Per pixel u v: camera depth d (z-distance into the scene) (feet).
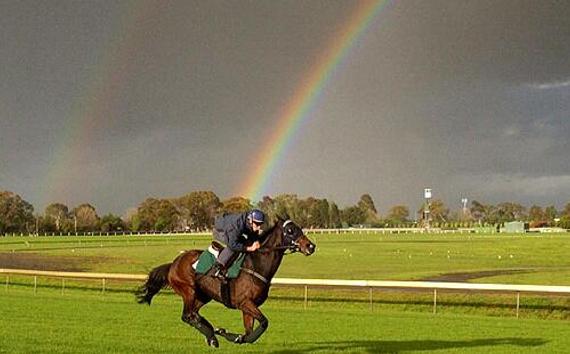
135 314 73.61
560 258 202.08
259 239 46.11
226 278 45.29
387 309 85.92
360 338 58.34
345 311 80.18
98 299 91.71
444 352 51.39
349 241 337.31
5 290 109.19
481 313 83.35
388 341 56.70
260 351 51.03
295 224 46.03
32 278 126.93
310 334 60.49
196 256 48.24
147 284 50.06
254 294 45.32
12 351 48.98
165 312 75.92
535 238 360.48
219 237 45.75
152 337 56.85
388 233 524.11
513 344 55.67
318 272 156.56
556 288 76.84
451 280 131.54
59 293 105.60
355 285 86.02
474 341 57.11
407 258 205.26
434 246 278.05
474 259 199.41
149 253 231.71
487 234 463.42
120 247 276.62
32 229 554.87
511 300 86.43
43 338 55.36
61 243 317.42
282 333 60.95
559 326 67.77
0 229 543.39
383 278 138.51
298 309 82.12
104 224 577.02
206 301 48.83
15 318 68.90
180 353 49.39
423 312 82.94
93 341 54.29
